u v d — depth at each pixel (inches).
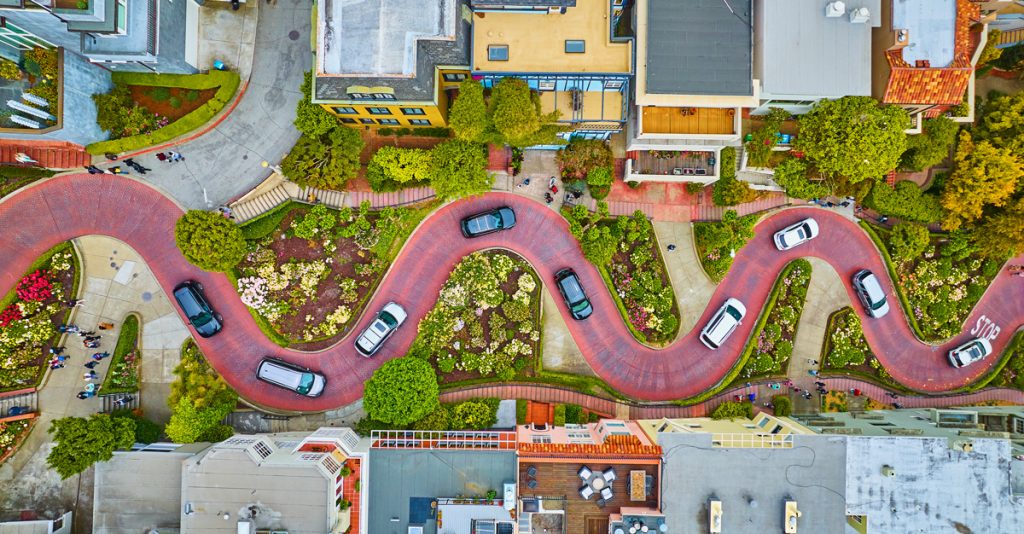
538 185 1942.7
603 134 1855.3
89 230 1865.2
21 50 1633.9
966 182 1812.3
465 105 1589.6
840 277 2030.0
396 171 1772.9
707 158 1849.2
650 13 1620.3
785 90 1646.2
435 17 1563.7
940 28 1658.5
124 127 1798.7
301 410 1920.5
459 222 1940.2
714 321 1950.1
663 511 1633.9
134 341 1873.8
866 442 1646.2
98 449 1612.9
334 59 1573.6
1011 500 1631.4
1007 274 2052.2
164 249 1882.4
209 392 1772.9
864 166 1685.5
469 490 1721.2
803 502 1641.2
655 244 1966.0
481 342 1900.8
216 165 1865.2
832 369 2017.7
